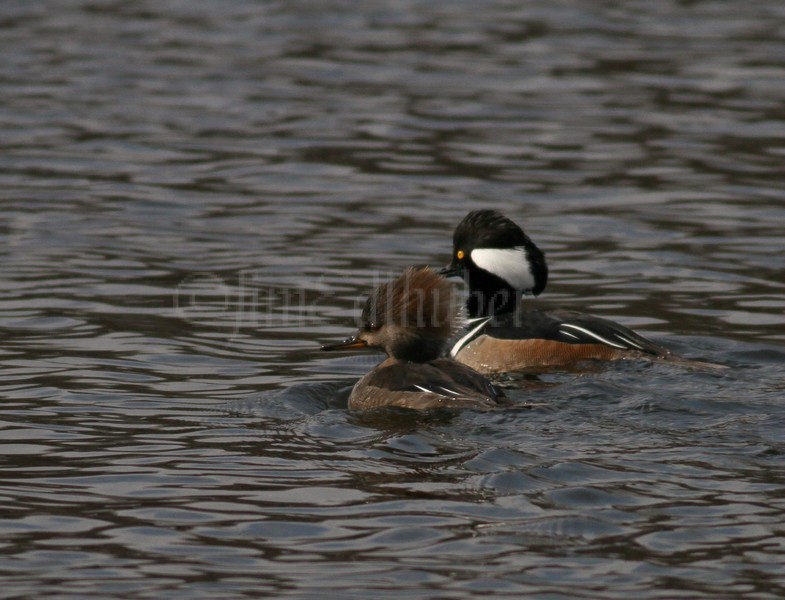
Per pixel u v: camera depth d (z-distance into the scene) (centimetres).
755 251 1756
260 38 3042
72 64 2791
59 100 2517
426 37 3055
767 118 2412
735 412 1130
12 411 1162
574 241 1808
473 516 905
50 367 1304
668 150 2236
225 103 2523
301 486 969
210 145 2266
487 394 1195
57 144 2248
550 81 2688
